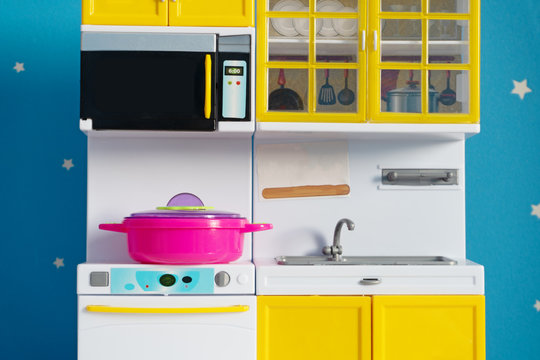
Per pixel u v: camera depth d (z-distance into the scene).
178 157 2.34
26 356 2.52
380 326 2.02
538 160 2.62
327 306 2.02
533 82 2.64
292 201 2.39
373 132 2.16
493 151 2.63
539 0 2.65
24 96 2.56
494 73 2.65
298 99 2.15
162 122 2.05
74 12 2.59
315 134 2.25
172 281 1.99
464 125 2.13
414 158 2.41
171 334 1.97
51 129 2.56
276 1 2.16
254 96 2.14
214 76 2.08
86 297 1.98
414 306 2.03
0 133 2.55
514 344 2.60
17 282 2.53
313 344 2.02
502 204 2.62
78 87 2.58
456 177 2.41
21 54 2.57
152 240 1.97
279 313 2.02
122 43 2.06
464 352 2.03
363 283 2.02
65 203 2.55
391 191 2.40
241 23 2.11
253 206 2.39
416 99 2.16
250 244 2.35
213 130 2.08
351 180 2.40
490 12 2.67
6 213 2.53
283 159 2.40
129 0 2.10
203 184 2.34
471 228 2.62
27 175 2.55
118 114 2.05
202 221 1.97
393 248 2.39
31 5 2.58
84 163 2.56
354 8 2.18
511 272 2.62
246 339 1.99
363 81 2.13
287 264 2.12
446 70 2.17
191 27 2.10
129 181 2.32
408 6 2.17
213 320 1.98
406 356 2.03
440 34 2.19
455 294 2.04
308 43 2.16
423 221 2.40
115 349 1.96
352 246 2.39
